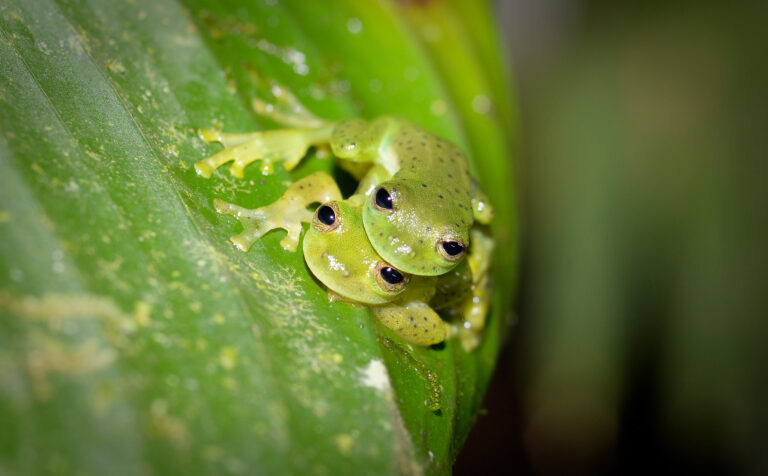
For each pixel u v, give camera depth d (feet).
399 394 0.47
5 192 0.44
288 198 0.49
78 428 0.43
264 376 0.45
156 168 0.47
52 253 0.44
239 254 0.47
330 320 0.47
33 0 0.48
